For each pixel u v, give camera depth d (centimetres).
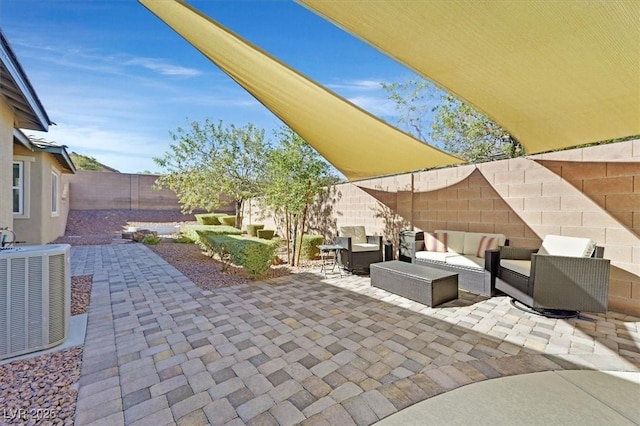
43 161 1038
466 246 691
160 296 598
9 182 654
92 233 1691
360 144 592
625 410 270
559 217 569
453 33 240
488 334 425
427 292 543
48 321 367
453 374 326
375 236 870
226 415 261
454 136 963
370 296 606
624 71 253
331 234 1162
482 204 698
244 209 1927
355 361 352
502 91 325
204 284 693
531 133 427
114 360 349
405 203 879
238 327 448
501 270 575
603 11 190
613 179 505
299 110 505
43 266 362
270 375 322
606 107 322
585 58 244
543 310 511
